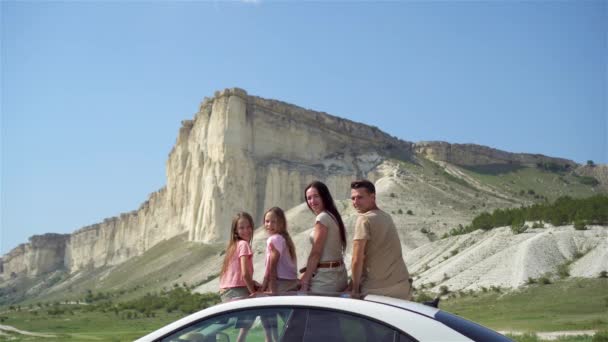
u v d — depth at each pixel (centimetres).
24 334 6738
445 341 581
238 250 916
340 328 601
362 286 820
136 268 17688
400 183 18925
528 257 7581
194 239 17375
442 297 7219
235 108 18112
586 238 7900
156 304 10550
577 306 5712
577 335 3041
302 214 15725
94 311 10988
